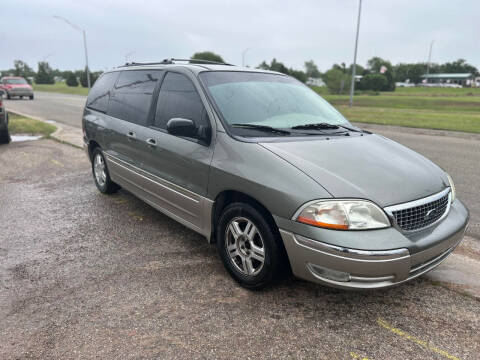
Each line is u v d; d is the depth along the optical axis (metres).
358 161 3.04
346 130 3.83
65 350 2.54
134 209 5.16
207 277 3.45
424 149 9.72
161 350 2.54
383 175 2.91
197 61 4.66
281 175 2.84
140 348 2.56
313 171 2.82
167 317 2.88
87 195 5.75
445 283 3.36
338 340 2.65
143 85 4.59
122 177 4.98
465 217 3.20
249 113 3.56
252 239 3.10
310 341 2.64
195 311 2.95
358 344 2.62
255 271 3.16
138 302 3.06
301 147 3.15
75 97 35.47
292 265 2.83
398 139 11.54
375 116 19.06
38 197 5.64
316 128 3.69
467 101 41.03
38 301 3.07
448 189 3.20
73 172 7.09
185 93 3.84
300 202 2.69
